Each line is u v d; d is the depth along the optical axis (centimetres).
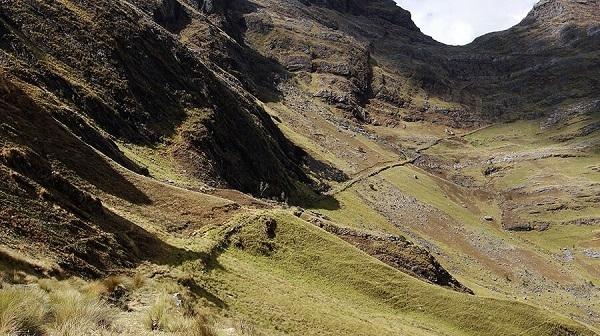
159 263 4294
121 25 11250
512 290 13988
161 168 8806
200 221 6300
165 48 12344
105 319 1681
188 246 5238
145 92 10500
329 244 7194
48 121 5350
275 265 6219
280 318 4412
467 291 8969
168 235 5300
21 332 1307
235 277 5016
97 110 8538
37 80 7450
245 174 11950
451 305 6944
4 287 1642
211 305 3838
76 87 8419
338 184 17888
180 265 4538
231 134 12619
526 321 6938
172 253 4762
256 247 6356
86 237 3469
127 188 5988
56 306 1545
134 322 1886
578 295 15188
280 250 6581
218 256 5456
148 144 9450
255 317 4238
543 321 6956
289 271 6234
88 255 3266
